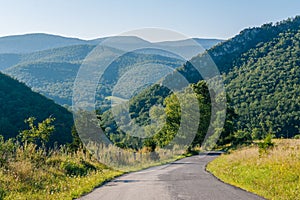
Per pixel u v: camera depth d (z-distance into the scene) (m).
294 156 15.25
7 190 10.30
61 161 17.16
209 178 14.80
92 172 17.56
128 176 17.12
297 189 10.10
